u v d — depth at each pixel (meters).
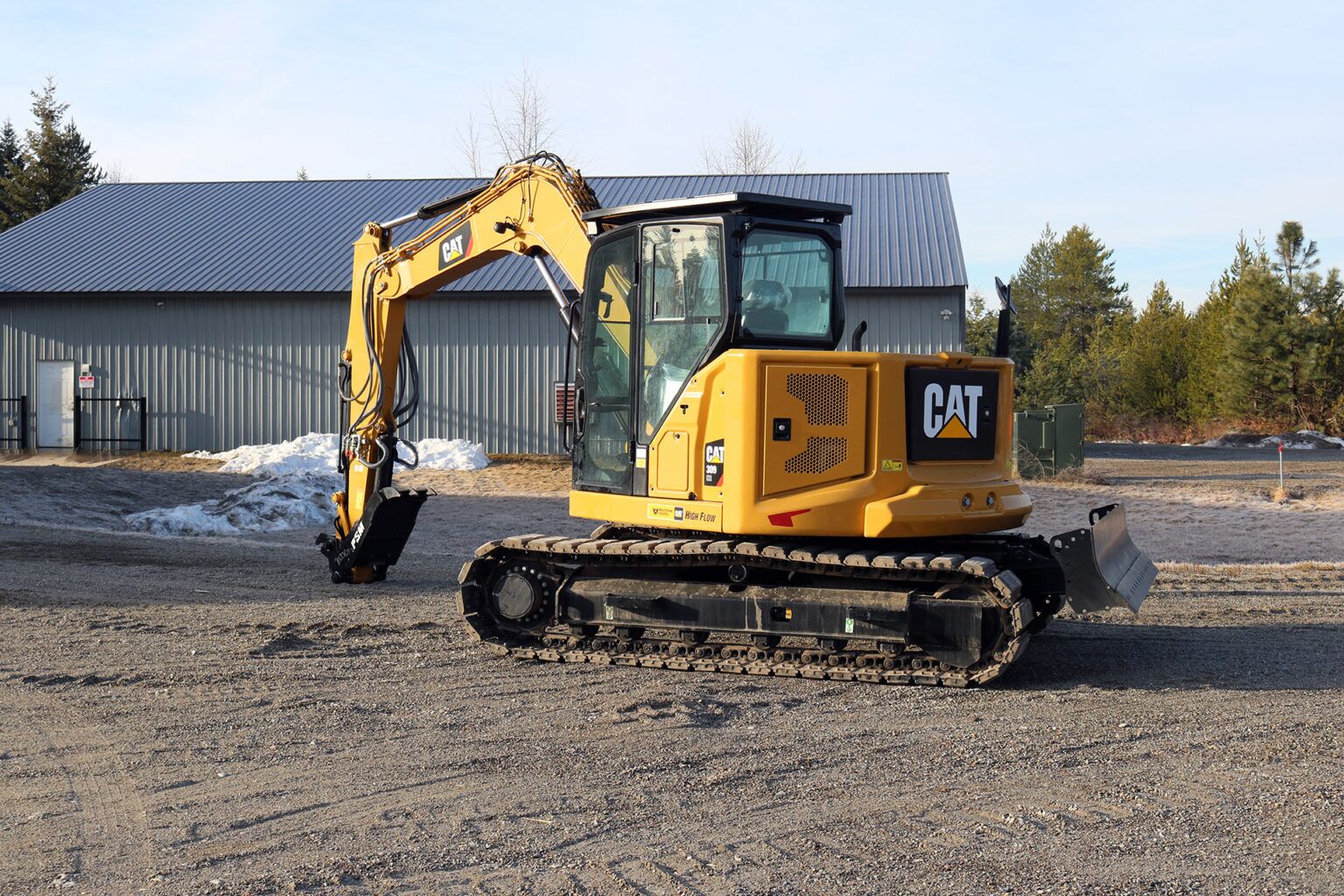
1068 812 5.82
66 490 20.61
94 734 7.09
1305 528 18.25
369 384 11.93
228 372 29.45
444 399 28.91
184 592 12.20
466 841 5.39
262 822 5.63
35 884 4.88
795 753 6.79
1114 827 5.62
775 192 33.31
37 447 30.09
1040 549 9.00
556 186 10.26
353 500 12.17
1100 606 8.63
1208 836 5.50
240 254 30.77
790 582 8.74
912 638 8.34
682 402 8.64
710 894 4.83
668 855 5.24
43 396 30.16
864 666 8.64
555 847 5.32
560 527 18.08
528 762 6.58
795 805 5.91
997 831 5.55
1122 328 73.00
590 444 9.38
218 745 6.88
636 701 7.87
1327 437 47.75
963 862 5.18
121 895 4.77
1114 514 9.50
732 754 6.77
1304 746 6.94
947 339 27.20
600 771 6.43
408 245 11.56
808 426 8.40
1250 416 51.66
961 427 8.82
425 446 27.47
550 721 7.45
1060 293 84.38
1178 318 61.19
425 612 11.18
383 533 12.00
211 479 23.80
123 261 30.69
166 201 34.97
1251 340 50.78
